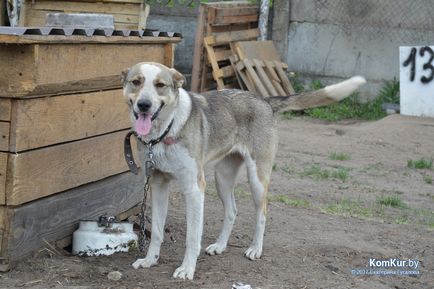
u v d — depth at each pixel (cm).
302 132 759
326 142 712
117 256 437
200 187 422
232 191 458
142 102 402
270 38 959
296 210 528
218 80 856
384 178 618
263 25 938
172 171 418
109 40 432
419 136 739
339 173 610
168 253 449
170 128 412
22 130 404
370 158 668
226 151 442
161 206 430
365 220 517
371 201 560
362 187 592
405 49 845
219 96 443
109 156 453
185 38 948
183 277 417
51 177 421
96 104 441
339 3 907
